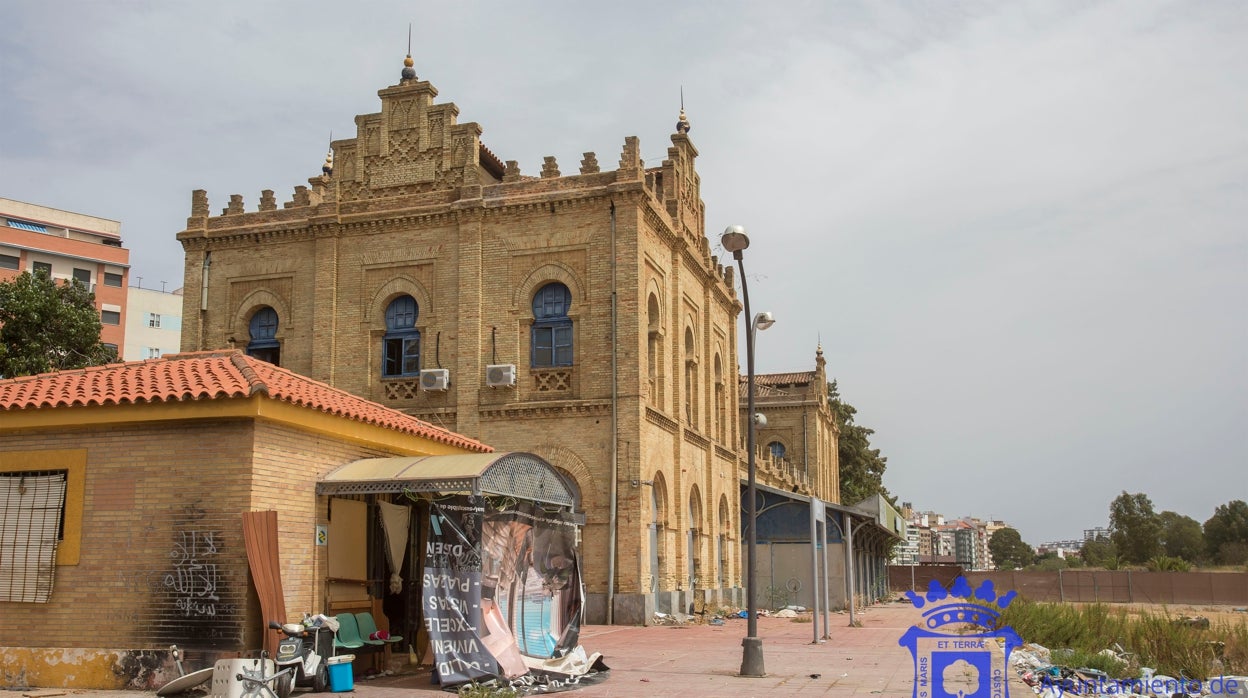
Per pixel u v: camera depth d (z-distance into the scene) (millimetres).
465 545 16312
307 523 16891
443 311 33938
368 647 17594
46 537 16531
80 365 40000
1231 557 148125
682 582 35188
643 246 33250
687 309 38875
